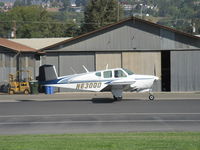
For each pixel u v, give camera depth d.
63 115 35.94
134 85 47.59
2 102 49.25
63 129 27.98
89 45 64.50
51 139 22.50
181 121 30.83
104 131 26.61
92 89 48.50
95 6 122.19
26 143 21.12
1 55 66.31
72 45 64.75
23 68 66.62
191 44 63.00
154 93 59.94
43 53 64.88
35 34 143.12
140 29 63.75
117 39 64.12
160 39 63.53
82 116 34.94
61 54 65.00
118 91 47.91
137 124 29.66
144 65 64.00
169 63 64.81
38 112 38.56
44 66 49.69
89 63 64.69
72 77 49.00
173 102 45.09
